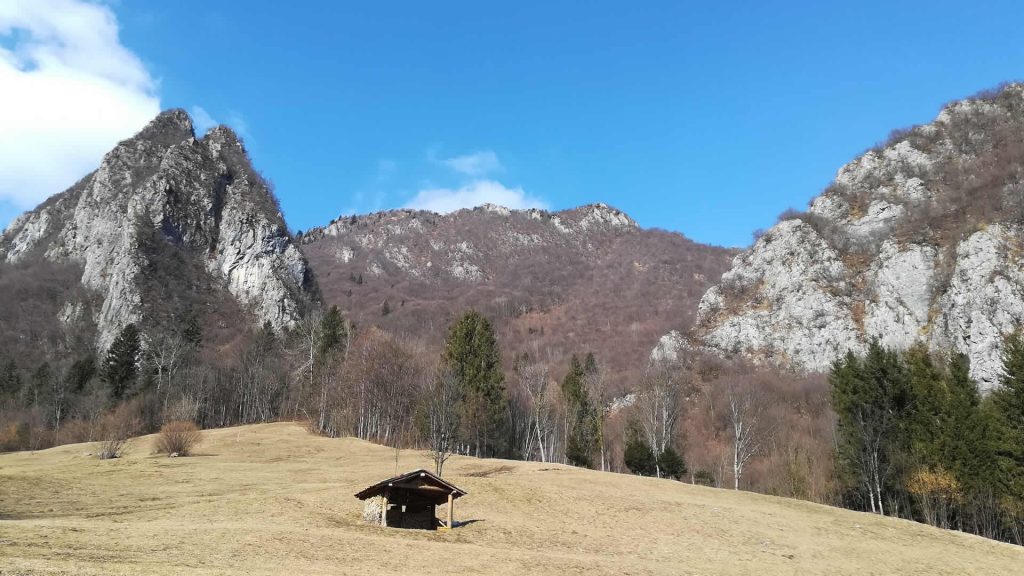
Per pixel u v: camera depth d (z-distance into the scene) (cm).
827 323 12838
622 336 17912
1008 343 7588
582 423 9112
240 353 13062
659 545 3475
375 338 11200
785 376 12162
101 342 14650
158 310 15175
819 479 7012
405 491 3550
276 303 16812
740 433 8381
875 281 12731
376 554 2655
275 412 11806
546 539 3431
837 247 14312
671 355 13762
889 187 15012
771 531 3941
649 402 9306
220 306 16700
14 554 2020
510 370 13762
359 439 8400
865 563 3428
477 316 9488
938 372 6469
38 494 4312
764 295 14638
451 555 2759
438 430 5931
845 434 6300
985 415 5556
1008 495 5125
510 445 10188
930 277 11656
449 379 7375
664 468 7756
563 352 16950
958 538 4228
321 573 2177
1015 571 3484
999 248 10169
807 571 3161
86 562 1981
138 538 2541
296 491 4428
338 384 10169
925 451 5691
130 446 7906
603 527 3775
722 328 14262
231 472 5719
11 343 14250
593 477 5575
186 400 10138
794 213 16088
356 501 3903
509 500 4228
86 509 3772
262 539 2716
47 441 9350
